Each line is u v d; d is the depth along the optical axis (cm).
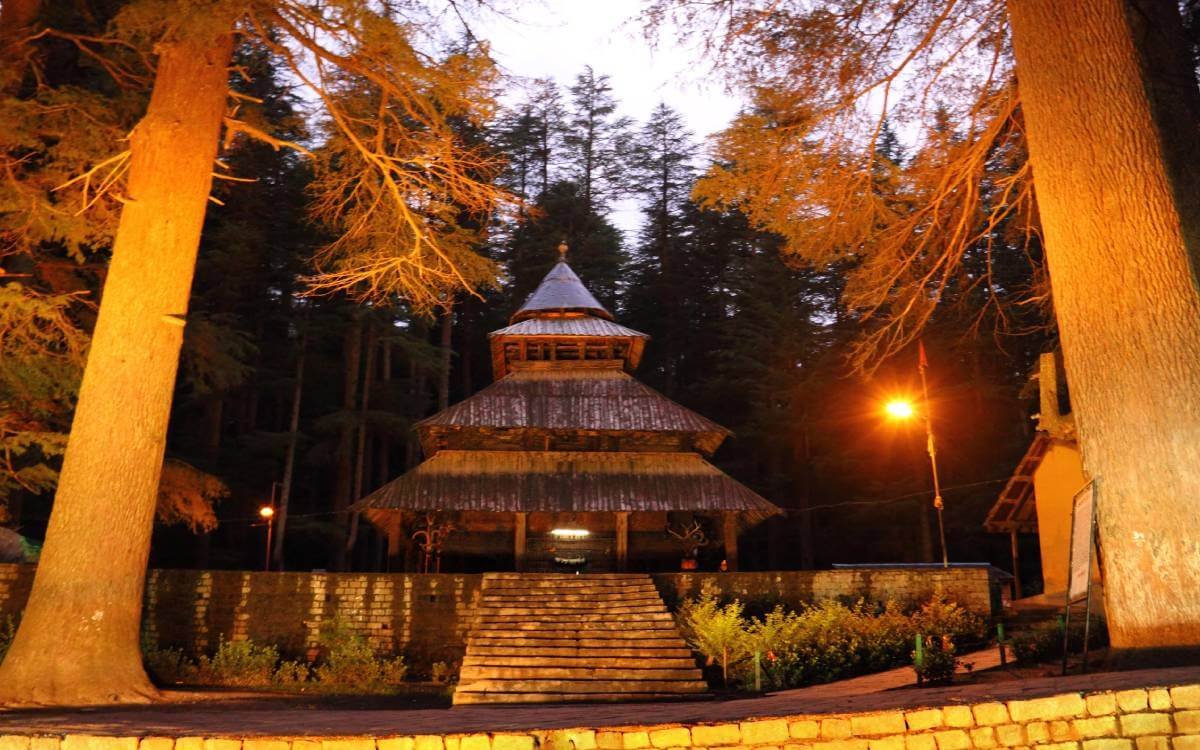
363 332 4706
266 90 2416
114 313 1394
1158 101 1084
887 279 1638
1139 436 934
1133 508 926
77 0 1934
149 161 1438
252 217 4400
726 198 1556
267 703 1482
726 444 5359
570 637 2061
